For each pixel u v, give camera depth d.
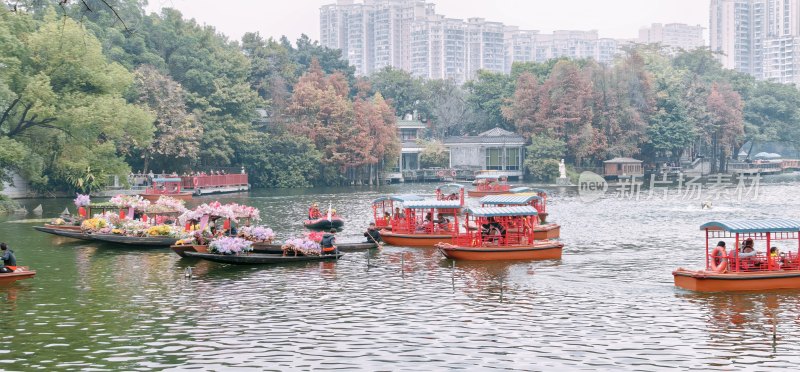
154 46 126.31
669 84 171.12
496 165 158.75
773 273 36.09
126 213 65.19
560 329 29.62
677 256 48.16
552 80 153.38
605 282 38.97
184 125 111.75
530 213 45.88
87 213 66.06
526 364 25.38
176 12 134.00
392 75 178.62
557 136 151.75
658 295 35.62
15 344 27.73
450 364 25.38
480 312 32.47
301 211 83.12
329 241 46.84
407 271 42.50
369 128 141.75
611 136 154.75
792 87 197.75
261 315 32.00
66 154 89.50
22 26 82.75
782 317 31.09
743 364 25.19
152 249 51.50
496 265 44.41
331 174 138.88
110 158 94.12
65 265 44.75
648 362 25.48
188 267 42.31
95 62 85.19
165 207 66.00
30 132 85.94
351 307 33.47
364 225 68.69
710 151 189.50
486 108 172.12
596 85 155.38
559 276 40.75
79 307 33.50
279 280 39.81
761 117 189.88
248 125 128.75
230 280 39.81
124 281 39.62
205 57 129.38
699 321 30.64
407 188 130.88
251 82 142.62
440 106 175.75
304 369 24.88
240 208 55.69
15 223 67.62
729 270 36.88
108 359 25.97
